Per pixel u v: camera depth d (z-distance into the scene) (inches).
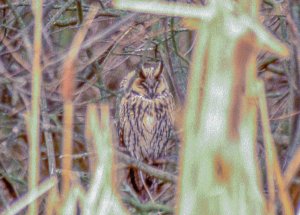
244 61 240.2
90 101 470.0
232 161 233.5
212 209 232.2
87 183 378.6
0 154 509.4
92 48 480.7
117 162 402.6
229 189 233.1
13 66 517.7
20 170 526.0
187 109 237.3
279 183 252.4
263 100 248.4
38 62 288.8
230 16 243.1
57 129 430.9
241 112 235.9
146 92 519.8
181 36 532.4
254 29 249.1
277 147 457.7
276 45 253.9
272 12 473.4
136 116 522.3
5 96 538.6
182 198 234.5
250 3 262.1
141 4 266.7
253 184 234.8
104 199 259.3
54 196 277.9
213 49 238.5
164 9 260.7
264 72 520.1
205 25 241.1
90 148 328.2
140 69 530.9
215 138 234.4
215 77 237.1
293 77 431.8
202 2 390.9
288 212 251.6
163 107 524.1
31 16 535.2
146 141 524.4
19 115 493.4
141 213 406.3
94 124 265.9
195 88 237.5
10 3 485.7
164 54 501.4
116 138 527.5
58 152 500.4
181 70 516.1
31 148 281.4
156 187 474.9
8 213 286.2
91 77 525.7
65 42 526.0
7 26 495.8
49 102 482.3
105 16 487.8
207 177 233.3
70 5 494.3
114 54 482.0
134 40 479.8
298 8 417.4
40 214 446.9
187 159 235.1
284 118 456.1
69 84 317.1
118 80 558.6
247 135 235.6
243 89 238.4
